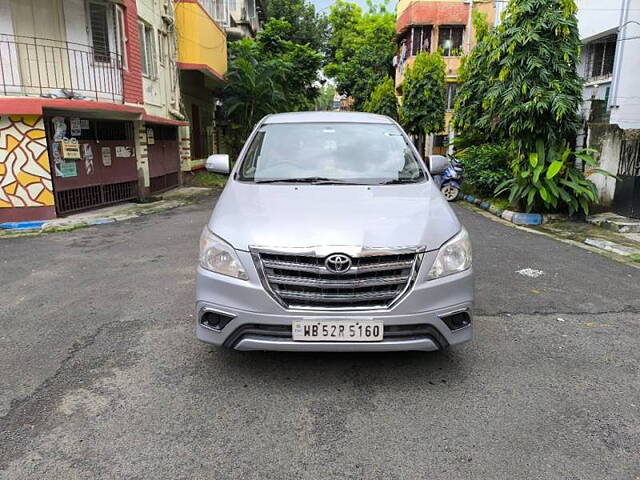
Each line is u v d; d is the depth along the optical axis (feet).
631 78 41.39
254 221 10.34
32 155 30.42
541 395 10.26
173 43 49.90
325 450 8.48
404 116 70.74
